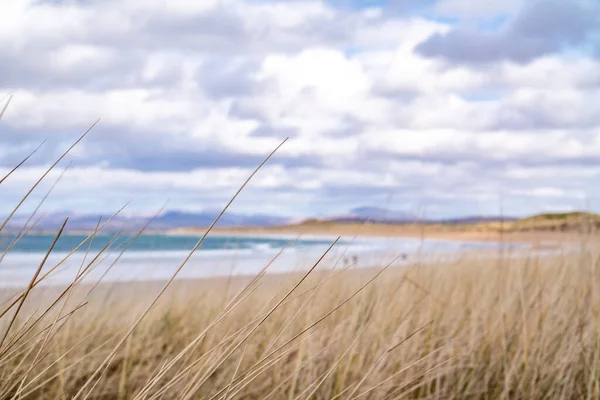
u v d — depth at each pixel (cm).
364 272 428
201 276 741
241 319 402
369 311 353
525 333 347
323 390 300
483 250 577
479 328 394
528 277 478
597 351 345
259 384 317
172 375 317
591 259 458
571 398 342
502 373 351
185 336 411
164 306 471
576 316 384
